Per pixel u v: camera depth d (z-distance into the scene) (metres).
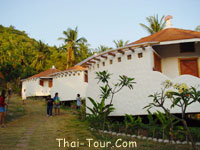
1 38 63.34
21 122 11.41
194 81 9.04
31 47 53.81
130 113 10.52
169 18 14.61
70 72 22.67
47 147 6.06
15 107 19.33
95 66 13.42
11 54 44.94
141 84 10.41
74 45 37.31
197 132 7.50
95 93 13.02
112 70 11.95
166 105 9.38
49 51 50.09
